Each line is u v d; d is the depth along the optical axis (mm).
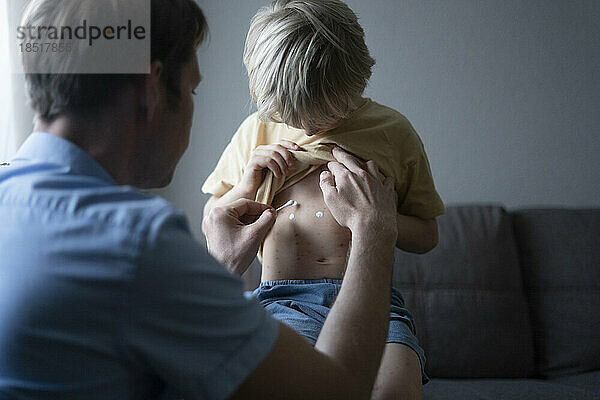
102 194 646
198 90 2607
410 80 2613
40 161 681
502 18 2600
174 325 616
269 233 1255
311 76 1093
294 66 1094
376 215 957
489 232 2348
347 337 742
